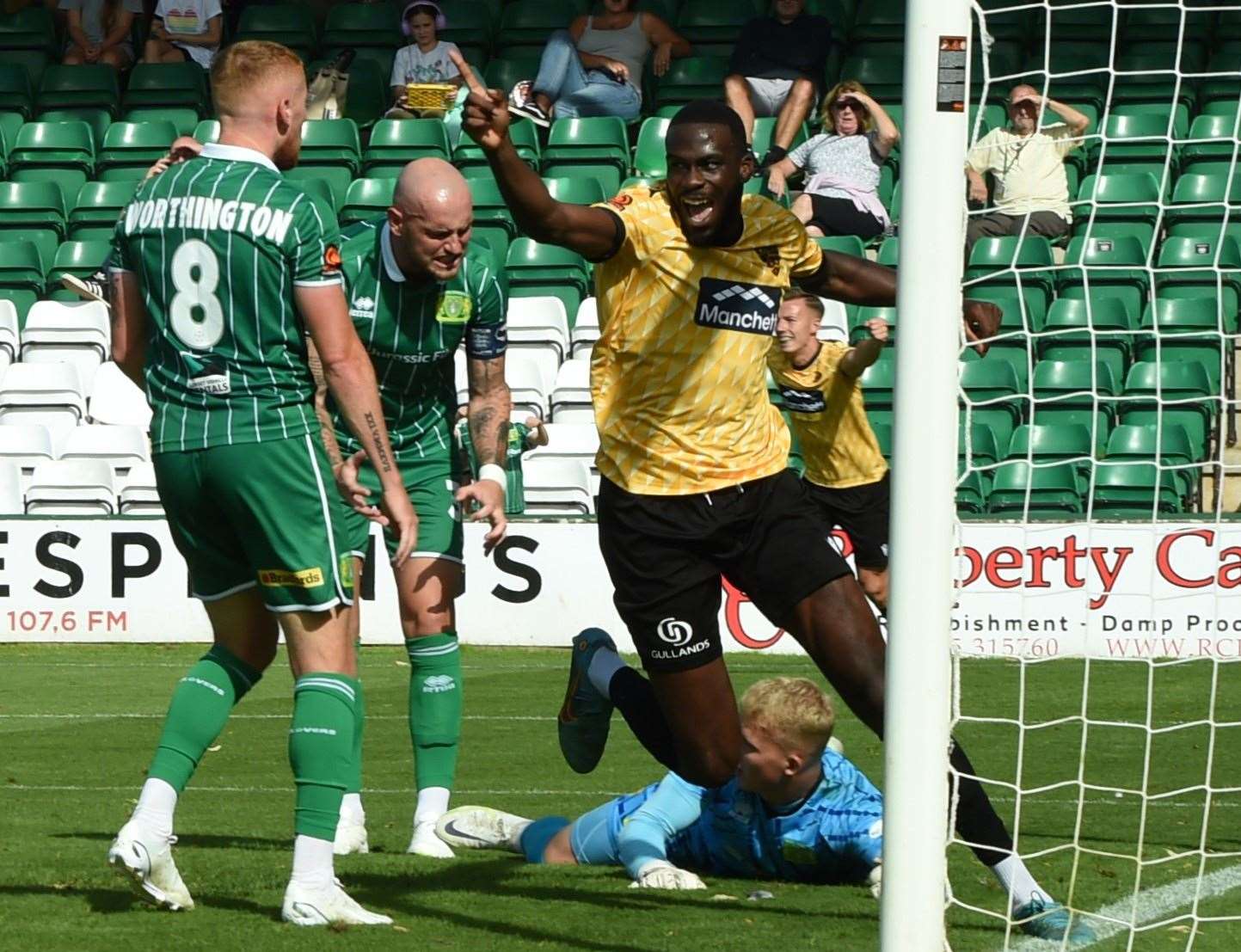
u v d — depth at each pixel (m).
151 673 34.84
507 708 29.38
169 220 12.42
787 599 13.83
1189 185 44.16
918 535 10.91
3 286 47.81
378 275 16.08
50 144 51.09
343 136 49.69
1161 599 34.56
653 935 12.41
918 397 10.94
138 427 43.50
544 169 48.62
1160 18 49.66
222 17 55.56
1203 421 40.16
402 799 20.72
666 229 13.51
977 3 12.66
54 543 39.62
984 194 32.53
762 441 14.03
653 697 15.79
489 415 16.75
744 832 14.80
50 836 16.86
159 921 12.48
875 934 12.50
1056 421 40.28
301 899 12.45
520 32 53.09
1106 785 21.27
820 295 14.61
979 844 12.98
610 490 14.05
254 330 12.30
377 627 38.81
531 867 15.53
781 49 46.78
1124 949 12.43
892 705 10.90
